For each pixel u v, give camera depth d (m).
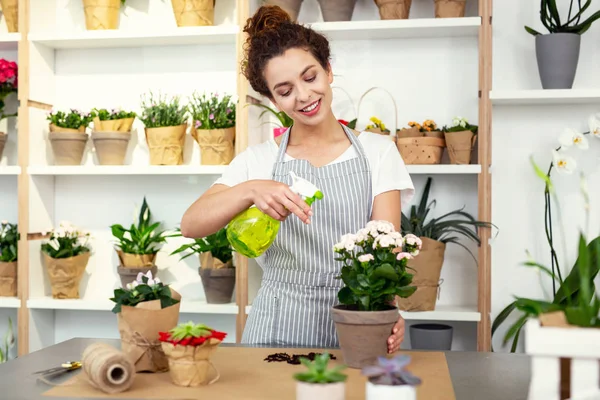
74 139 3.09
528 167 2.97
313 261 1.88
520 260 2.98
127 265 3.07
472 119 2.99
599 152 2.91
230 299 3.00
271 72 1.74
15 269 3.12
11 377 1.39
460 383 1.33
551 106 2.94
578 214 2.93
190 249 3.22
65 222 3.08
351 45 3.06
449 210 3.03
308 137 1.94
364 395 1.21
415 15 3.04
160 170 2.96
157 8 3.21
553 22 2.92
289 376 1.36
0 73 3.06
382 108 3.05
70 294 3.10
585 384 0.95
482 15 2.73
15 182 3.35
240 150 2.88
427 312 2.76
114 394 1.25
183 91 3.22
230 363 1.48
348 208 1.89
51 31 3.22
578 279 2.54
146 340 1.39
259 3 3.07
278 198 1.46
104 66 3.27
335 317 1.42
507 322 2.99
